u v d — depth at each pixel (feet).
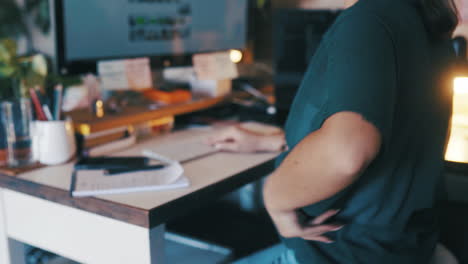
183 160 3.62
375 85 1.87
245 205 5.92
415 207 2.39
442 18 2.20
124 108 4.42
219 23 5.36
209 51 5.31
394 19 2.03
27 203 3.26
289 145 2.60
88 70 4.17
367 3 2.07
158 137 4.44
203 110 5.09
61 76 3.95
